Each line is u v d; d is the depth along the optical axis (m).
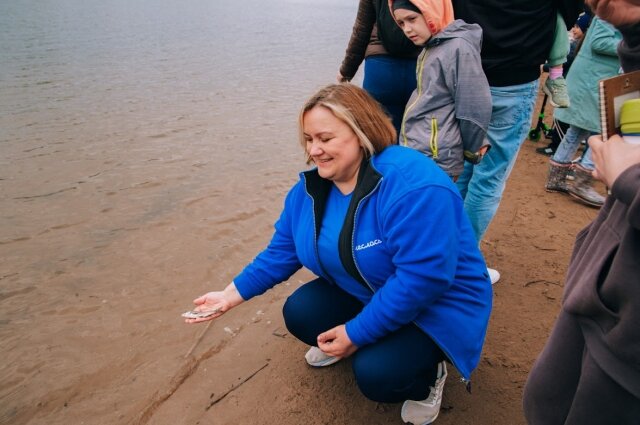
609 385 1.10
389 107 3.09
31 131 6.44
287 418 2.17
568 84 4.14
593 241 1.23
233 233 4.00
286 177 5.18
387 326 1.76
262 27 21.98
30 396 2.40
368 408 2.20
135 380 2.47
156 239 3.89
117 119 7.11
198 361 2.57
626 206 1.06
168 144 6.14
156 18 21.89
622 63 1.21
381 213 1.71
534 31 2.49
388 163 1.74
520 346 2.56
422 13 2.21
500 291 3.03
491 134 2.70
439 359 1.92
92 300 3.15
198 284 3.33
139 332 2.84
